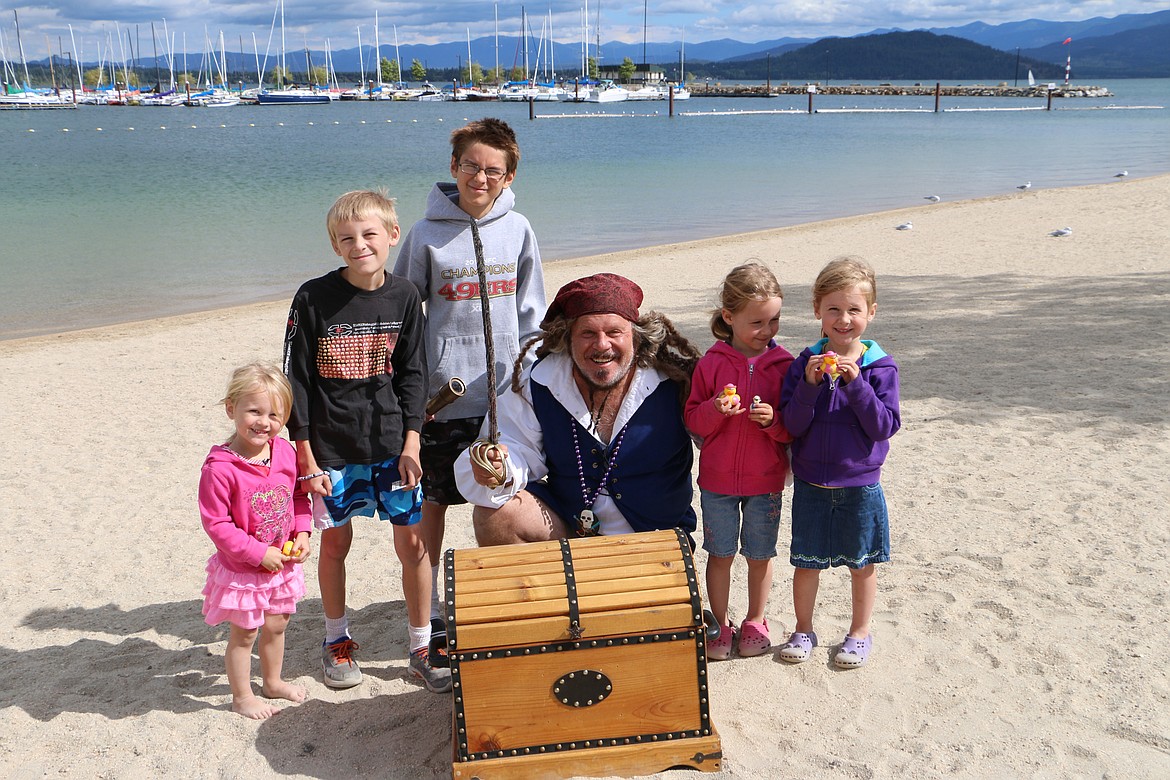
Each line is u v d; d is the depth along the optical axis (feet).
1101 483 18.94
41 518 19.39
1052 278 43.01
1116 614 14.06
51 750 11.70
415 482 12.42
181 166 126.93
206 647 14.38
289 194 91.86
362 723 12.25
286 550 11.98
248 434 11.41
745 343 12.64
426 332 13.70
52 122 282.15
